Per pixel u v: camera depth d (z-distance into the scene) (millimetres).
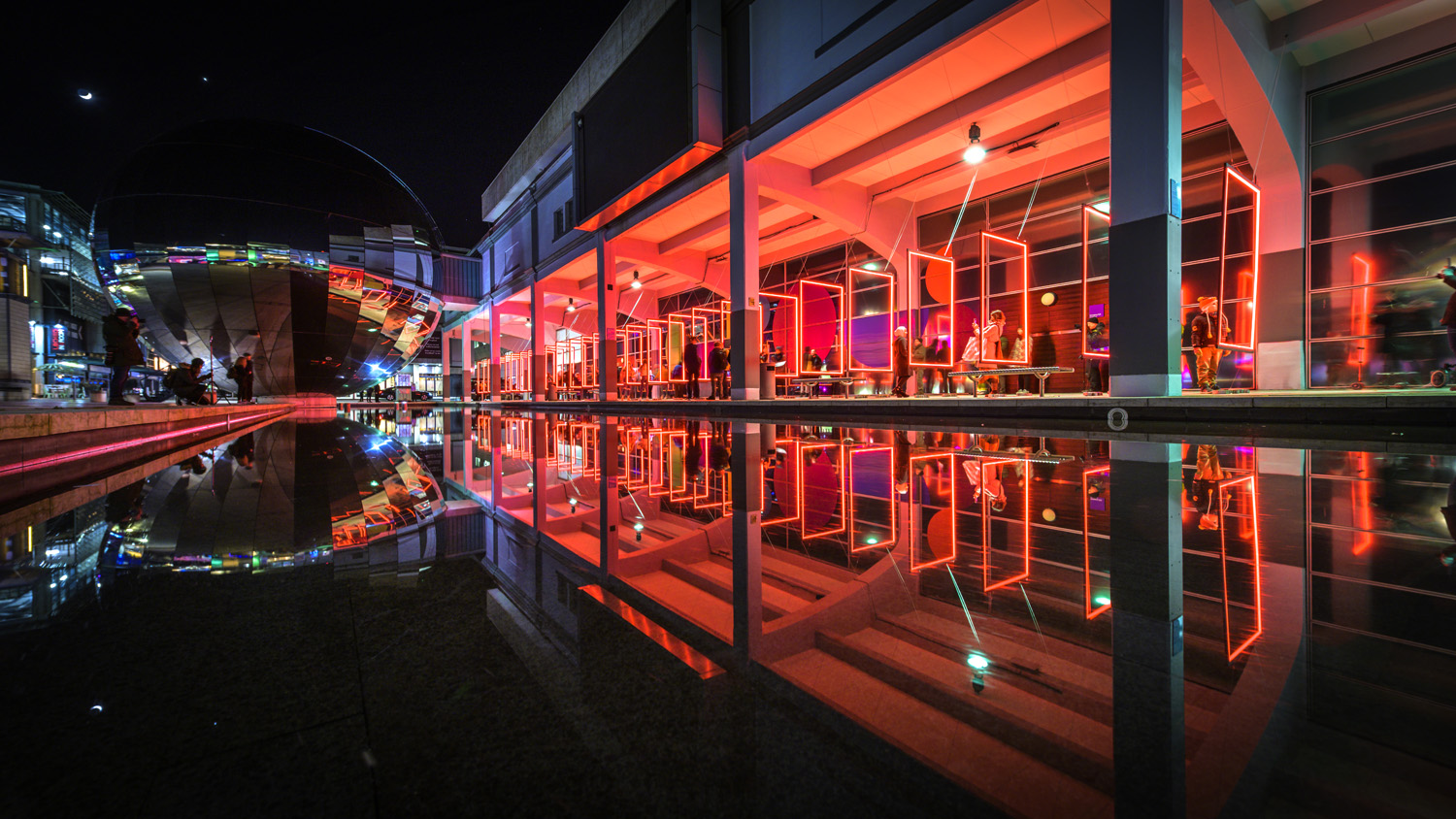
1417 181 8531
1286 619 1062
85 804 547
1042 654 936
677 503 2715
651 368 21609
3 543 1791
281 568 1522
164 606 1207
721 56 12008
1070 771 604
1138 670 867
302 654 954
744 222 11641
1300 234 9398
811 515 2295
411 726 721
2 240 7641
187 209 13680
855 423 8297
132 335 7785
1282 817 516
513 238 24953
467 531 2043
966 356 12266
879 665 912
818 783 583
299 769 621
